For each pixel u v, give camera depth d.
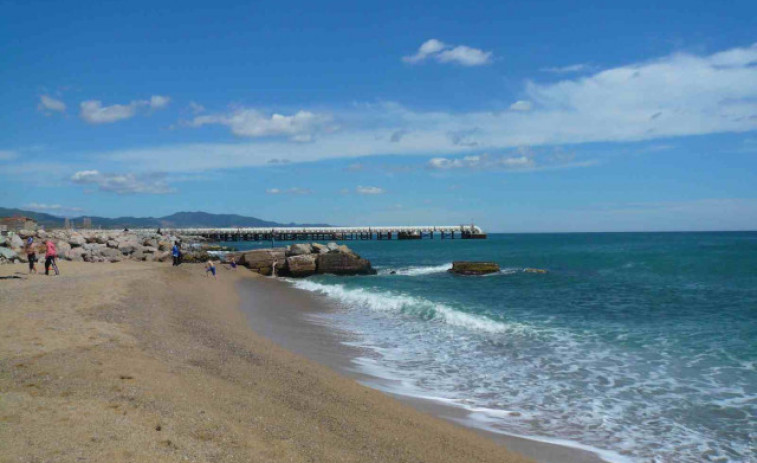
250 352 10.88
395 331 14.90
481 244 90.69
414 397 8.95
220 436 5.73
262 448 5.59
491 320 16.12
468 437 7.09
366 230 109.75
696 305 18.84
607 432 7.45
